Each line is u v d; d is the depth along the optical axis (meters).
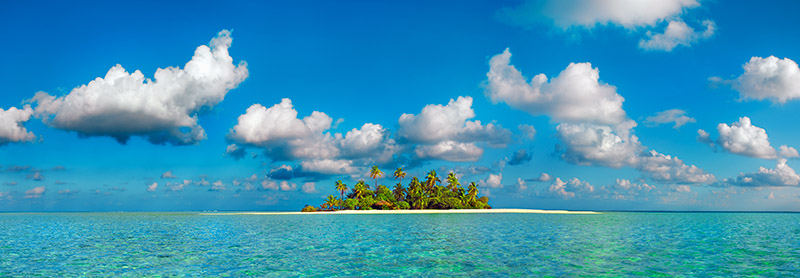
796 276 20.89
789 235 44.00
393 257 27.62
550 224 65.00
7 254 29.81
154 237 42.97
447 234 44.94
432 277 20.95
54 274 22.22
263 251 30.86
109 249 32.41
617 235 43.53
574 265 24.12
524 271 22.39
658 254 28.47
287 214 129.00
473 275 21.42
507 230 51.12
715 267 23.39
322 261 25.97
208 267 23.98
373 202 140.75
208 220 86.62
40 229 57.56
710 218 100.94
